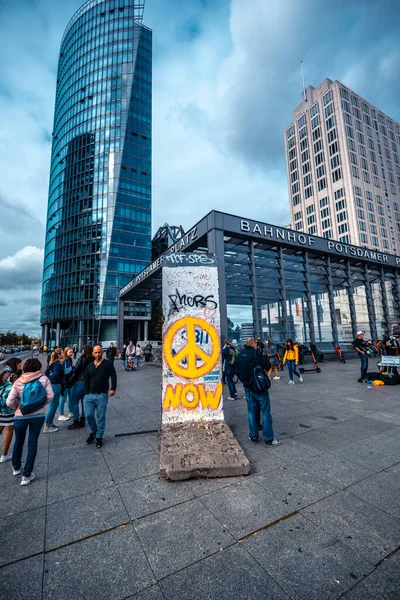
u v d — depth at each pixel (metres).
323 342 18.09
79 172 57.44
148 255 54.59
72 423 6.18
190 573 2.04
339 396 7.51
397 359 9.21
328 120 73.06
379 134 76.25
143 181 57.19
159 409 6.92
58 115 68.62
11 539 2.45
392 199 73.50
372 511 2.68
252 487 3.18
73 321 51.19
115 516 2.74
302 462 3.74
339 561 2.10
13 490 3.29
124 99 58.84
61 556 2.24
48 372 5.68
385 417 5.56
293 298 16.91
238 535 2.42
